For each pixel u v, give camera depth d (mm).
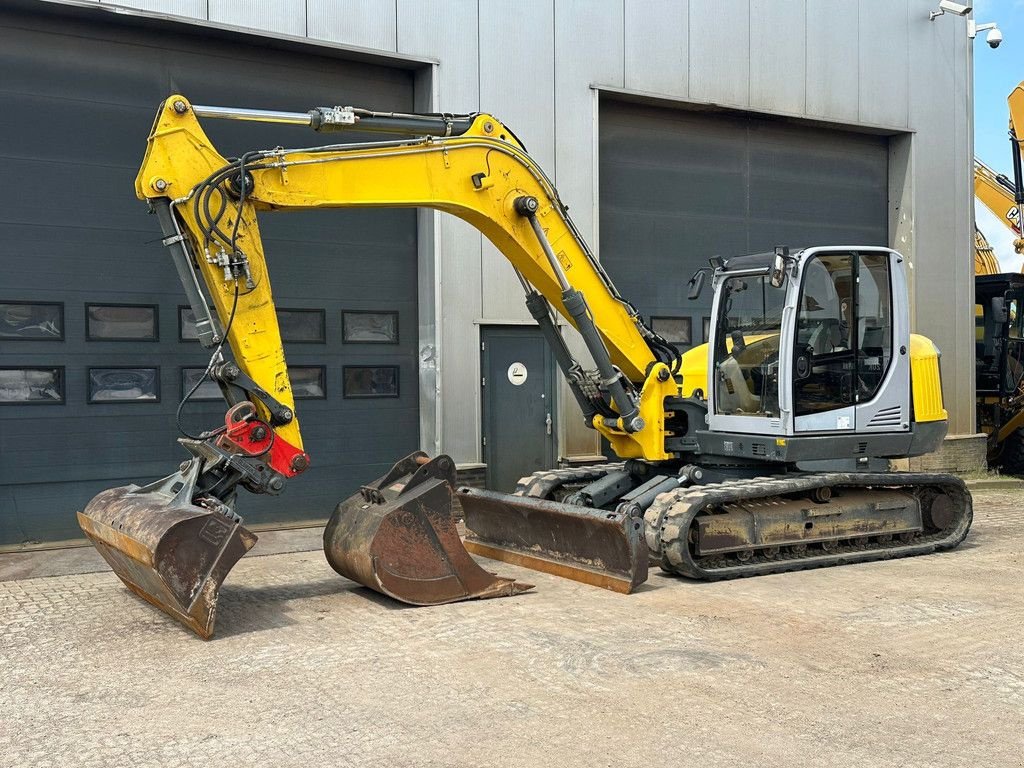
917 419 9016
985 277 15570
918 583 7672
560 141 11445
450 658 5676
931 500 9297
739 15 12727
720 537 7887
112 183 9523
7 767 4219
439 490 7109
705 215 12953
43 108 9234
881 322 8836
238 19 9641
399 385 10961
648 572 7895
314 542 9656
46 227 9250
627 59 11891
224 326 6660
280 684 5254
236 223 6547
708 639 6031
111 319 9523
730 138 13141
